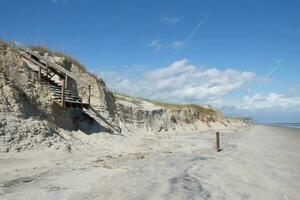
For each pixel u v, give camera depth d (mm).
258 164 21328
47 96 23438
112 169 16609
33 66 26672
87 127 26875
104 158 19953
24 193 11312
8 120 18469
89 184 13117
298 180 16672
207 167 19156
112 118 32531
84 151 21344
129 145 26828
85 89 31344
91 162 18141
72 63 31969
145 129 44281
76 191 11953
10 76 21047
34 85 22828
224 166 19828
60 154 19078
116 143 26344
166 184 13914
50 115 22656
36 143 18922
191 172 17172
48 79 26078
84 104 26125
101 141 25641
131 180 14289
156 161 20281
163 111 56156
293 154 28703
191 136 48000
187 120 66500
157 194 12219
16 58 22406
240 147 33344
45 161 17141
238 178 16297
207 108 89438
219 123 85500
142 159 20719
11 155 16812
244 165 20578
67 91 26359
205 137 46969
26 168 15312
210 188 13703
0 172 14133
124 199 11359
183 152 26172
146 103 56250
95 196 11492
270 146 36469
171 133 51250
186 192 12758
